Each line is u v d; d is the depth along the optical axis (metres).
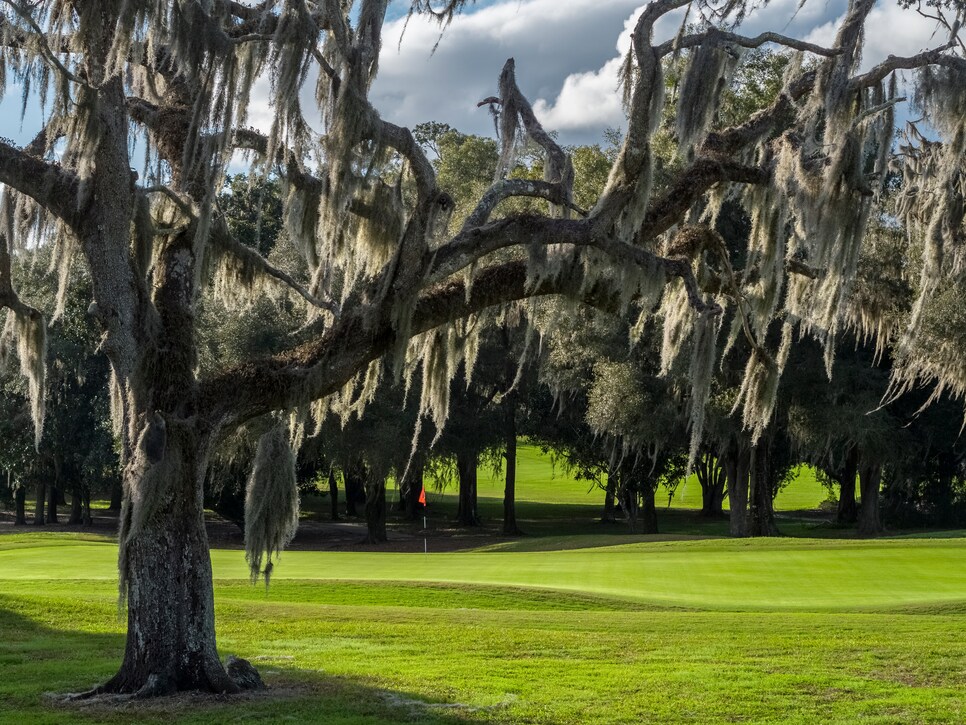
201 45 8.92
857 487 59.88
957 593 16.58
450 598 16.66
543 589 16.91
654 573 19.64
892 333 24.33
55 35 9.34
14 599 15.44
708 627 13.24
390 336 9.91
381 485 41.41
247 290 10.61
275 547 9.47
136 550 9.57
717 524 49.66
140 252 9.52
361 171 9.59
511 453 44.56
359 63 9.21
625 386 31.33
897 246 23.19
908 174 16.92
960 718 8.63
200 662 9.58
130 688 9.55
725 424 31.25
